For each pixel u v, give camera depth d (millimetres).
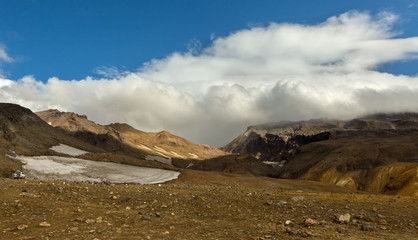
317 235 13867
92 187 28188
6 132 89625
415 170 142000
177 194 26266
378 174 163375
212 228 15758
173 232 14641
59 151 103188
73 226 14938
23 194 21141
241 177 102250
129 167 98062
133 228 15234
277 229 15438
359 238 13367
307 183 100312
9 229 13844
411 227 16062
